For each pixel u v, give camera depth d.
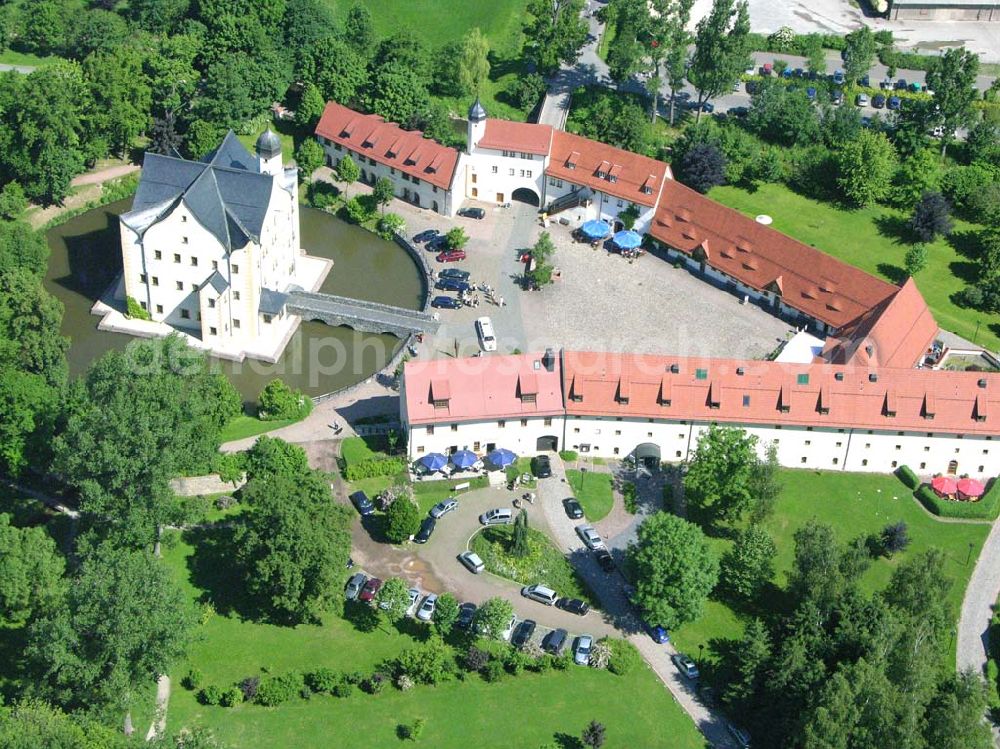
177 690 147.62
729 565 161.25
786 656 144.50
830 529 159.12
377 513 171.50
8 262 198.38
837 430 180.12
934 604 152.38
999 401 178.75
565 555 167.38
